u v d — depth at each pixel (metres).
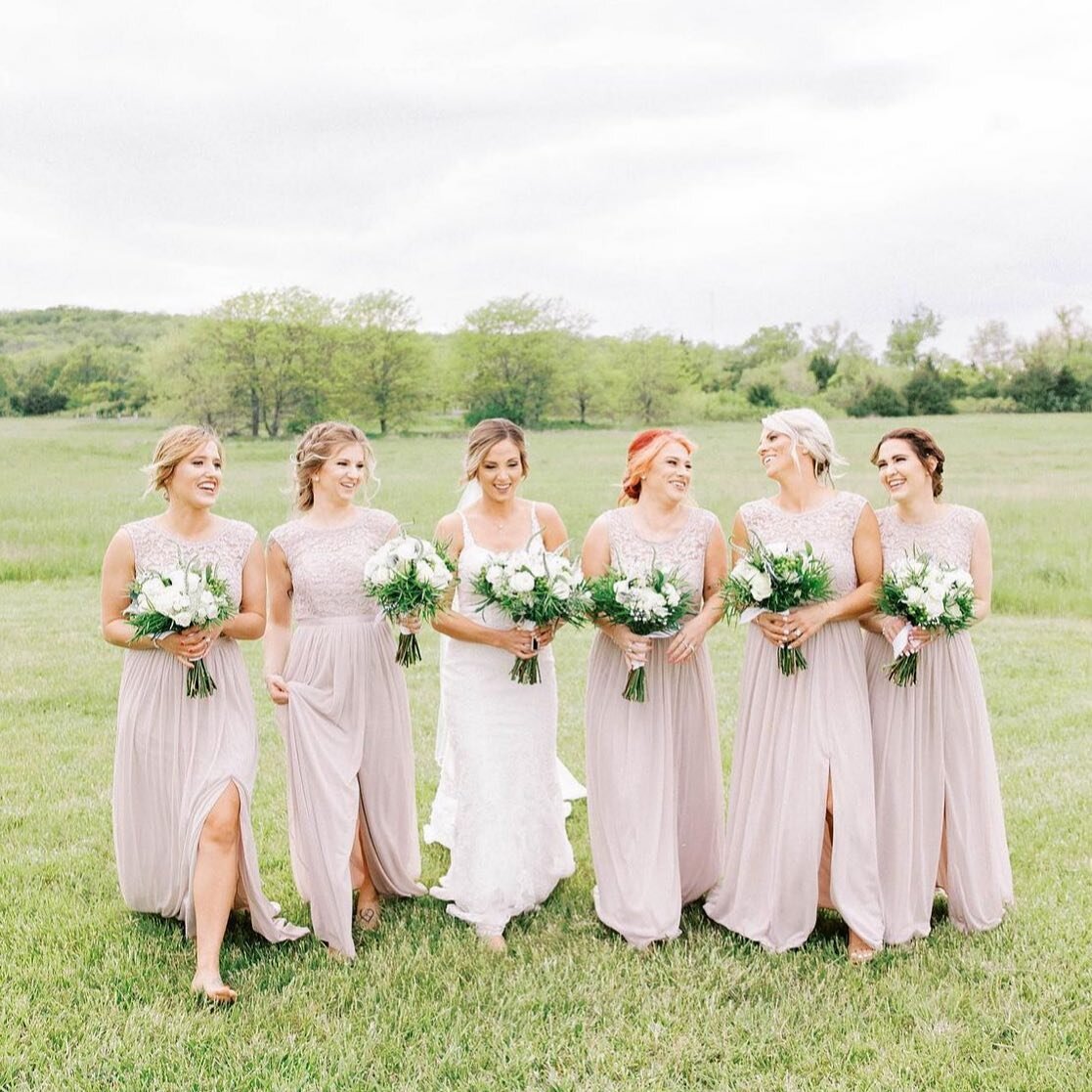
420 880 4.76
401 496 21.31
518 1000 3.60
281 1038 3.39
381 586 3.99
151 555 4.04
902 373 54.25
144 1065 3.23
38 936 4.13
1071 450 27.42
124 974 3.79
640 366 49.38
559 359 47.03
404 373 40.62
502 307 46.44
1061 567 13.11
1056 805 5.50
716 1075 3.20
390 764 4.34
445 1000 3.64
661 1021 3.50
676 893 4.16
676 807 4.30
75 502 19.23
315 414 38.50
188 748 3.96
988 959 3.88
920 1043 3.31
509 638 4.18
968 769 4.16
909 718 4.11
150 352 37.03
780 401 57.09
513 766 4.29
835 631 4.12
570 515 19.55
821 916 4.38
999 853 4.24
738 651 9.74
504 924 4.21
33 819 5.45
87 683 8.29
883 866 4.12
